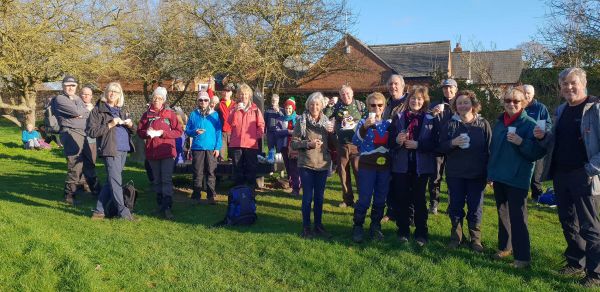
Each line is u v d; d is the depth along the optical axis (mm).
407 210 5598
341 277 4613
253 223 6531
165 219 6754
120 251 5004
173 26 25734
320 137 5863
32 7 18391
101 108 6348
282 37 23031
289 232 6035
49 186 9266
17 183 9422
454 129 5324
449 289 4352
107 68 21797
